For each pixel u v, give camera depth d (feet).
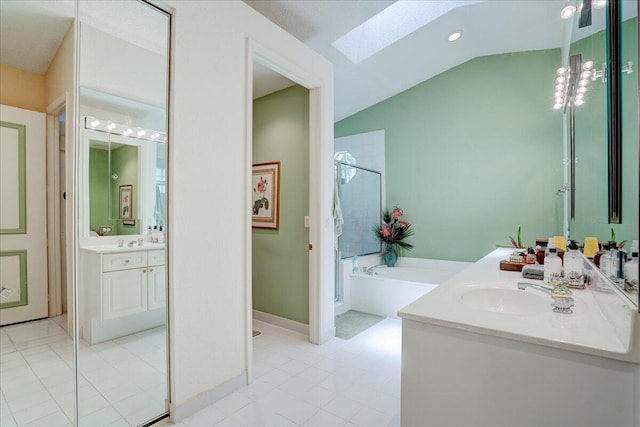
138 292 5.51
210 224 5.99
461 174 12.91
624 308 2.85
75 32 5.04
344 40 9.95
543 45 11.38
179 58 5.49
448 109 13.17
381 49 10.61
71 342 5.12
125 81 5.37
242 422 5.43
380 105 14.80
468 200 12.76
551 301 4.23
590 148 5.69
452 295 4.49
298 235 9.86
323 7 7.59
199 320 5.78
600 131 4.78
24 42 4.72
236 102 6.51
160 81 5.46
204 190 5.89
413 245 13.96
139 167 5.45
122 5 5.32
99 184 5.25
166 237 5.44
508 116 12.03
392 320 10.81
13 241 4.70
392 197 14.55
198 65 5.79
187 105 5.61
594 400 2.74
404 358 3.68
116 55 5.31
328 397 6.19
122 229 5.42
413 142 13.97
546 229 11.33
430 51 11.42
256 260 11.02
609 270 3.69
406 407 3.66
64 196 5.04
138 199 5.50
